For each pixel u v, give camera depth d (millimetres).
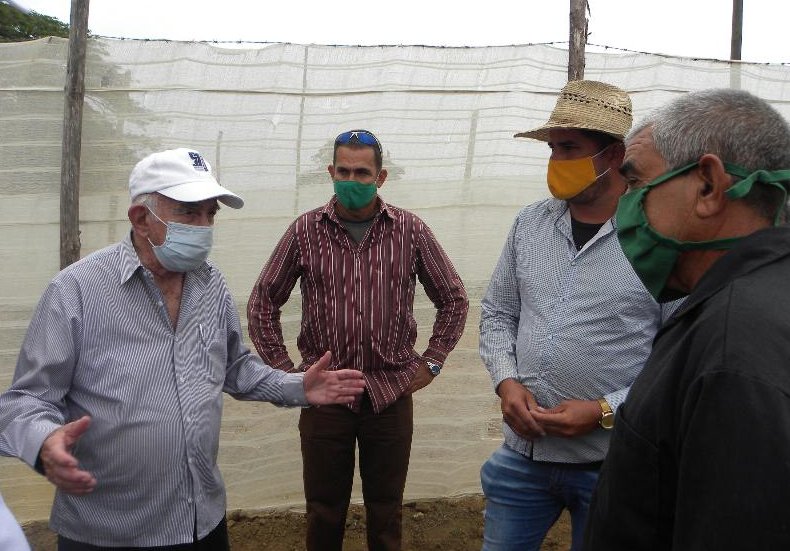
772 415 1055
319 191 3670
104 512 2074
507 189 3779
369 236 2988
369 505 3143
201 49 3514
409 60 3654
